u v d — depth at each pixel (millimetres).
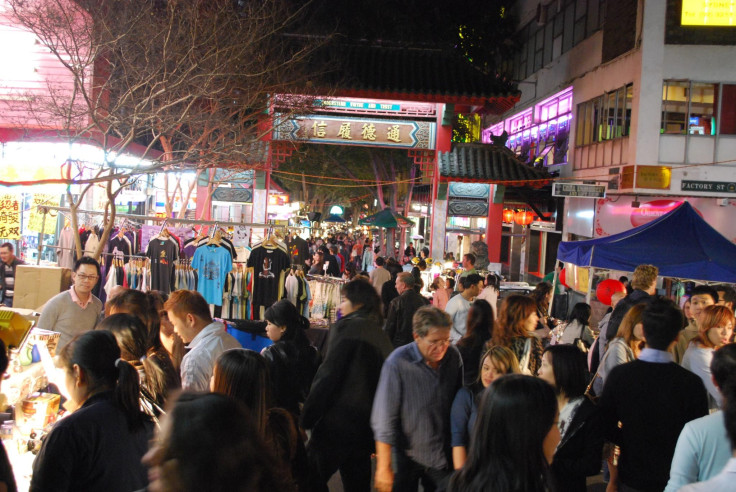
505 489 2443
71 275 8594
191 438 1688
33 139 12070
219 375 3197
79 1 11602
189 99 11859
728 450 3105
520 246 28266
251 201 20141
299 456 3303
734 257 9805
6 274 10977
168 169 11875
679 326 4082
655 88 18188
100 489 2906
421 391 4398
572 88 23281
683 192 18281
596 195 16109
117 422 3000
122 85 11203
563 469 3980
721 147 18297
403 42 20500
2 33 12469
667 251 10062
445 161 20219
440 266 18188
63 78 12547
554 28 25312
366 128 19781
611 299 9312
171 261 10141
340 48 19812
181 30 10969
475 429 2607
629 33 19125
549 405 2525
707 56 18125
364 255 25969
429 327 4348
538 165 22047
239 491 1683
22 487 3793
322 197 43031
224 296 10352
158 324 4629
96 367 3088
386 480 4316
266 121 16344
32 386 4355
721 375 3039
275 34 16188
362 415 4863
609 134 20328
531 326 5582
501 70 31297
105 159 9164
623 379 4047
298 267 11047
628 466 3996
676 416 3902
